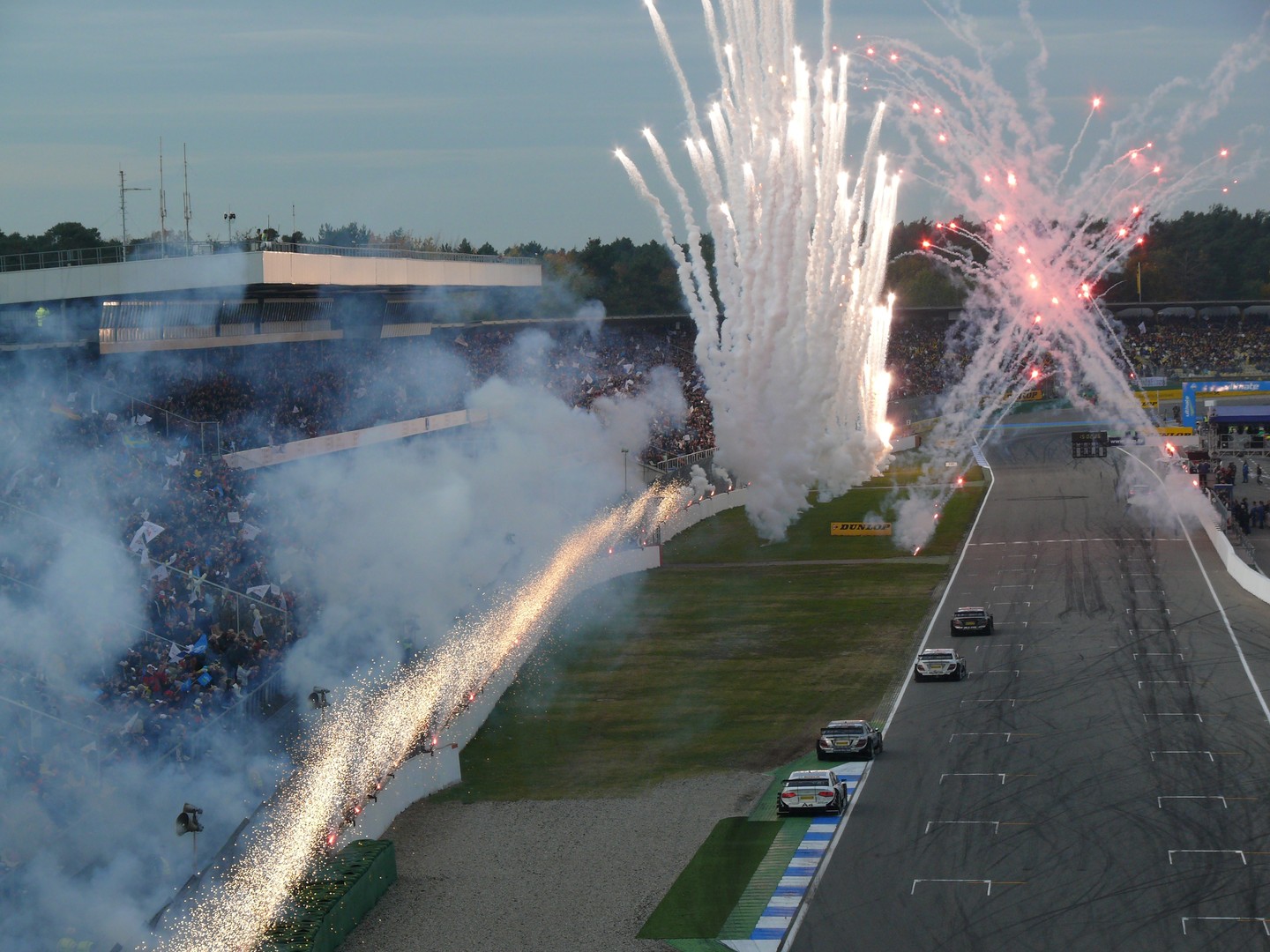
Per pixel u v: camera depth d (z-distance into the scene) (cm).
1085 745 5597
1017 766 5384
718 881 4391
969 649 7406
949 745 5722
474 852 4731
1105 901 4084
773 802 5131
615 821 5000
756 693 6706
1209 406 15888
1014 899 4131
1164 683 6481
